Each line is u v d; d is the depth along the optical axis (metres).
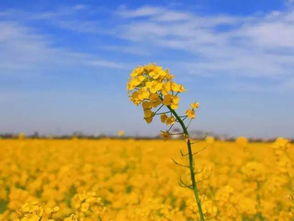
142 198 10.59
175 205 11.09
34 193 12.95
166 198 12.30
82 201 6.43
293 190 9.98
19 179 15.50
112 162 21.53
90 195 6.40
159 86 3.88
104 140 33.94
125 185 13.21
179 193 10.49
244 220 8.95
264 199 10.34
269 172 13.45
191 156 4.12
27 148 28.25
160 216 7.86
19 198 10.25
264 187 10.60
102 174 14.97
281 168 10.02
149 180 12.82
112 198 11.05
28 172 19.47
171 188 12.57
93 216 6.45
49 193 11.29
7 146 27.33
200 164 12.12
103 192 11.87
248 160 20.55
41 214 4.61
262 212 8.96
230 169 17.06
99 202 6.37
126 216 7.90
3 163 19.75
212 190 10.84
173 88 3.94
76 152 24.95
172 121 3.99
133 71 4.06
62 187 11.80
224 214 7.93
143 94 3.92
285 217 8.19
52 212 4.69
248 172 10.00
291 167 10.02
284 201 9.65
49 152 25.88
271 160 15.95
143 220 7.38
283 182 10.23
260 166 10.05
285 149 9.98
